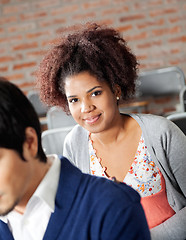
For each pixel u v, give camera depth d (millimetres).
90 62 1020
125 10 3812
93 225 599
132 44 3859
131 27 3834
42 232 627
